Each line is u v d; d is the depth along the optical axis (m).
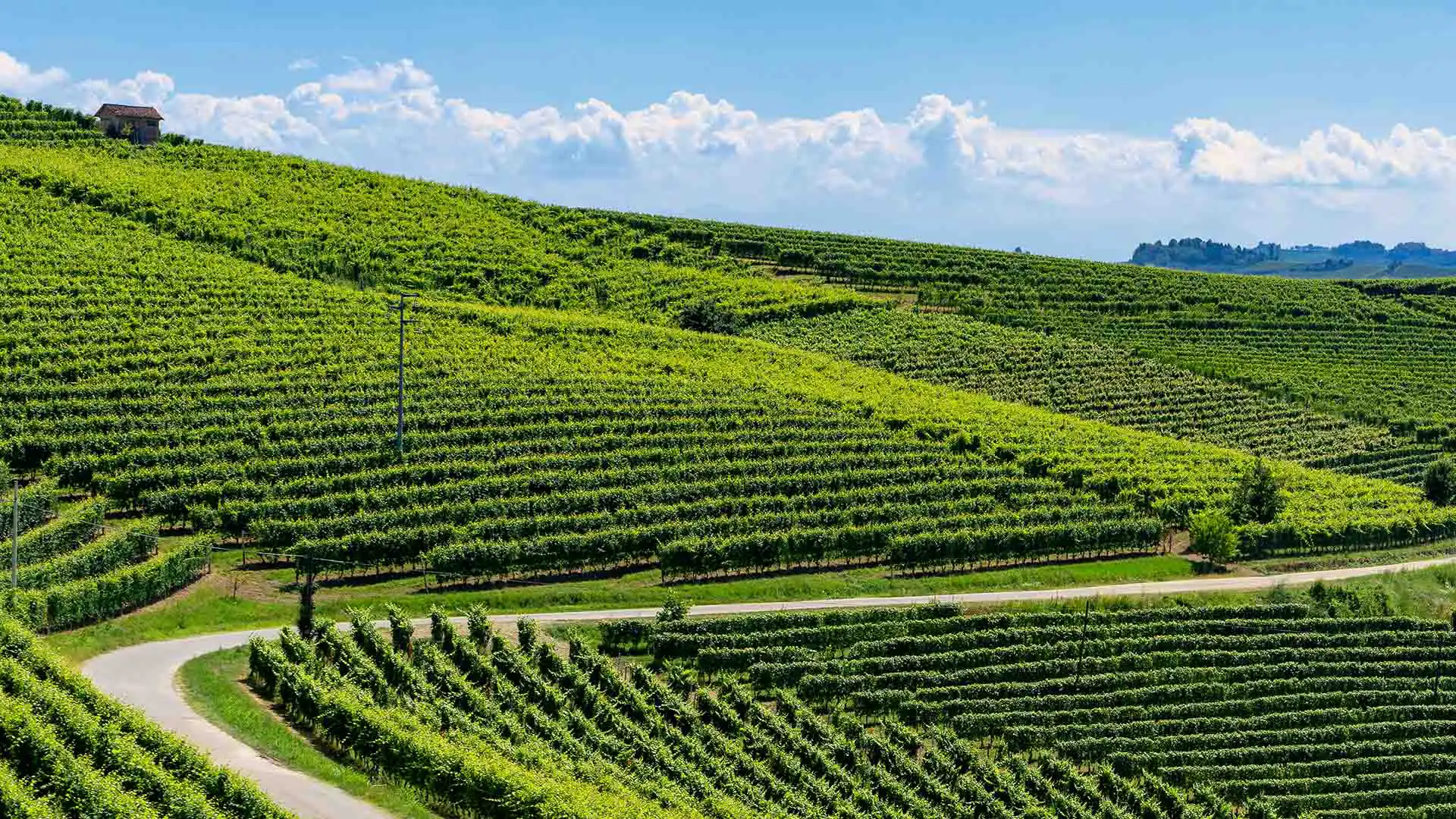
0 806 35.62
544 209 169.62
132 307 101.25
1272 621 76.19
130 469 76.81
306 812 41.34
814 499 84.12
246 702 50.94
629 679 62.09
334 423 84.94
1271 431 120.19
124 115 160.25
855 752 58.75
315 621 57.66
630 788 49.59
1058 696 67.31
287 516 74.19
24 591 56.22
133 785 38.72
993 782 59.97
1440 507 104.06
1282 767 65.62
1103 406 121.62
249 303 107.56
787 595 74.75
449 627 59.41
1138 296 163.25
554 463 84.12
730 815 49.56
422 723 48.88
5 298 98.25
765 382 105.88
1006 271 169.75
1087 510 88.19
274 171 158.00
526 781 43.34
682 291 141.88
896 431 98.12
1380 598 82.25
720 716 59.09
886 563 80.69
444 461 83.12
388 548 72.25
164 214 130.50
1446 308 169.75
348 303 111.69
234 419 85.06
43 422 80.44
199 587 66.12
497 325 113.75
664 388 100.06
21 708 39.66
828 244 173.75
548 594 71.19
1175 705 68.56
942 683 67.44
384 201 155.12
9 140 148.75
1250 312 160.25
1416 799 65.00
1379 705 71.00
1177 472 97.50
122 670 53.03
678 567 75.00
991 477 92.06
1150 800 60.81
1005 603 75.06
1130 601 77.44
